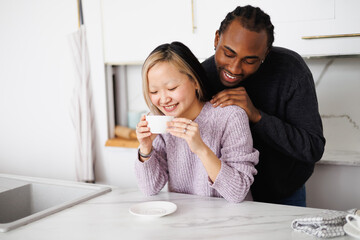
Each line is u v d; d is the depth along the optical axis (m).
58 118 2.86
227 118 1.21
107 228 0.93
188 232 0.89
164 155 1.33
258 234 0.86
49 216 1.03
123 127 2.63
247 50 1.35
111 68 2.64
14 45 2.95
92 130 2.66
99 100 2.62
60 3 2.67
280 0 1.94
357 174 1.93
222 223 0.94
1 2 2.93
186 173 1.26
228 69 1.42
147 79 1.19
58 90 2.83
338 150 2.18
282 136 1.42
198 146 1.08
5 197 1.34
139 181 1.23
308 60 2.17
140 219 0.98
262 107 1.51
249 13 1.33
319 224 0.85
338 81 2.12
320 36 1.87
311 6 1.88
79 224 0.96
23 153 3.06
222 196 1.19
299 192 1.65
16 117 3.05
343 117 2.14
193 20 2.19
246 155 1.14
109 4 2.46
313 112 1.48
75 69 2.64
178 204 1.11
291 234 0.86
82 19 2.58
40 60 2.86
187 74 1.17
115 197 1.21
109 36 2.50
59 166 2.92
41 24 2.80
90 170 2.67
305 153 1.46
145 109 2.73
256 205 1.08
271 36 1.38
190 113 1.26
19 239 0.88
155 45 2.35
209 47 2.17
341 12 1.82
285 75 1.46
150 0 2.31
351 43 1.83
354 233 0.79
